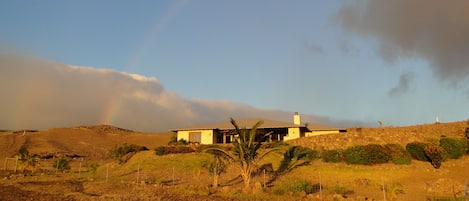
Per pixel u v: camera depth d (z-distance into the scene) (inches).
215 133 1899.6
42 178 1256.8
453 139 1184.8
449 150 1151.0
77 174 1423.5
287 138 1784.0
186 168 1346.0
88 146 3262.8
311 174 1127.0
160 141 3752.5
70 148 3021.7
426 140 1298.0
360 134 1446.9
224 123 2017.7
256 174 1179.9
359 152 1167.6
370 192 850.1
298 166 1225.4
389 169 1073.5
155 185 1007.6
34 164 1578.5
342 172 1102.4
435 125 1660.9
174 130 1940.2
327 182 1028.5
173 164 1405.0
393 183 877.2
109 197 797.9
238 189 871.7
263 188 875.4
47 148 2800.2
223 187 911.7
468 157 1151.0
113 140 3796.8
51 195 841.5
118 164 1582.2
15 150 2625.5
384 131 1441.9
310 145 1471.5
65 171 1555.1
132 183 1055.6
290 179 1071.6
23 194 856.3
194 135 1886.1
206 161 1359.5
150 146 3403.1
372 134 1427.2
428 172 1042.1
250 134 957.8
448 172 1032.8
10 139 3058.6
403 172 1046.4
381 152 1158.3
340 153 1226.6
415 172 1044.5
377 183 963.3
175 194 847.1
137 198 783.1
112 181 1144.2
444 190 823.1
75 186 1021.8
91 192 892.0
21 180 1187.3
